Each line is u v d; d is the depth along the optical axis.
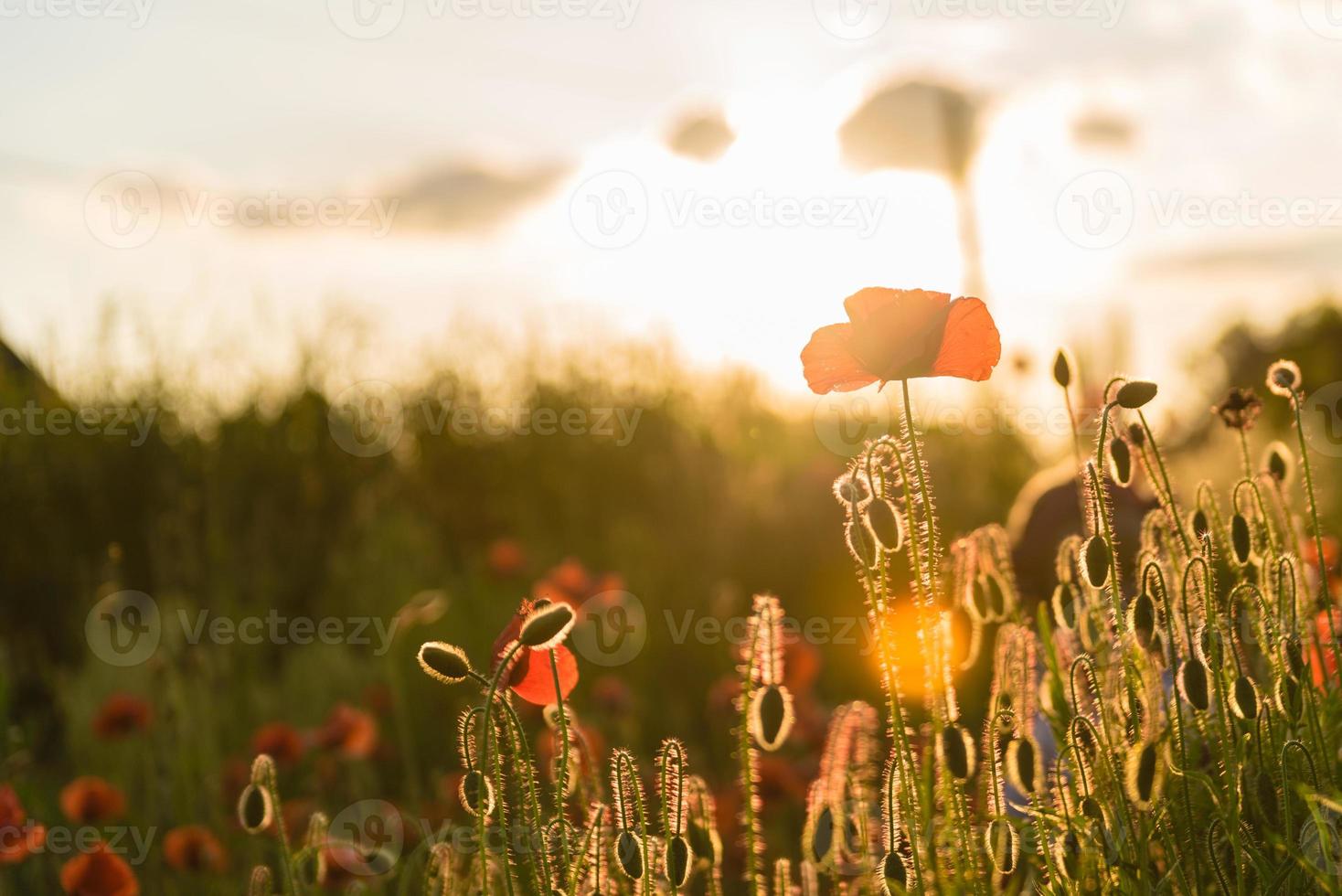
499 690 1.98
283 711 5.68
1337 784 2.00
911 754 1.94
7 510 6.88
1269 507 2.46
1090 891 1.98
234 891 3.70
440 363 9.30
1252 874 1.92
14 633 6.66
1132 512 3.69
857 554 1.96
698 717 5.69
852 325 2.03
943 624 1.99
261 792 2.38
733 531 7.64
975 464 8.25
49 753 5.47
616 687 5.11
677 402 9.34
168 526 7.02
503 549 7.16
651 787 3.65
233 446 7.88
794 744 4.62
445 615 6.93
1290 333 15.38
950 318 1.96
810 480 7.65
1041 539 3.83
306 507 7.90
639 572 7.52
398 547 8.00
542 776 3.60
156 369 7.75
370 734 4.39
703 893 3.40
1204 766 2.22
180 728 4.44
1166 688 2.38
